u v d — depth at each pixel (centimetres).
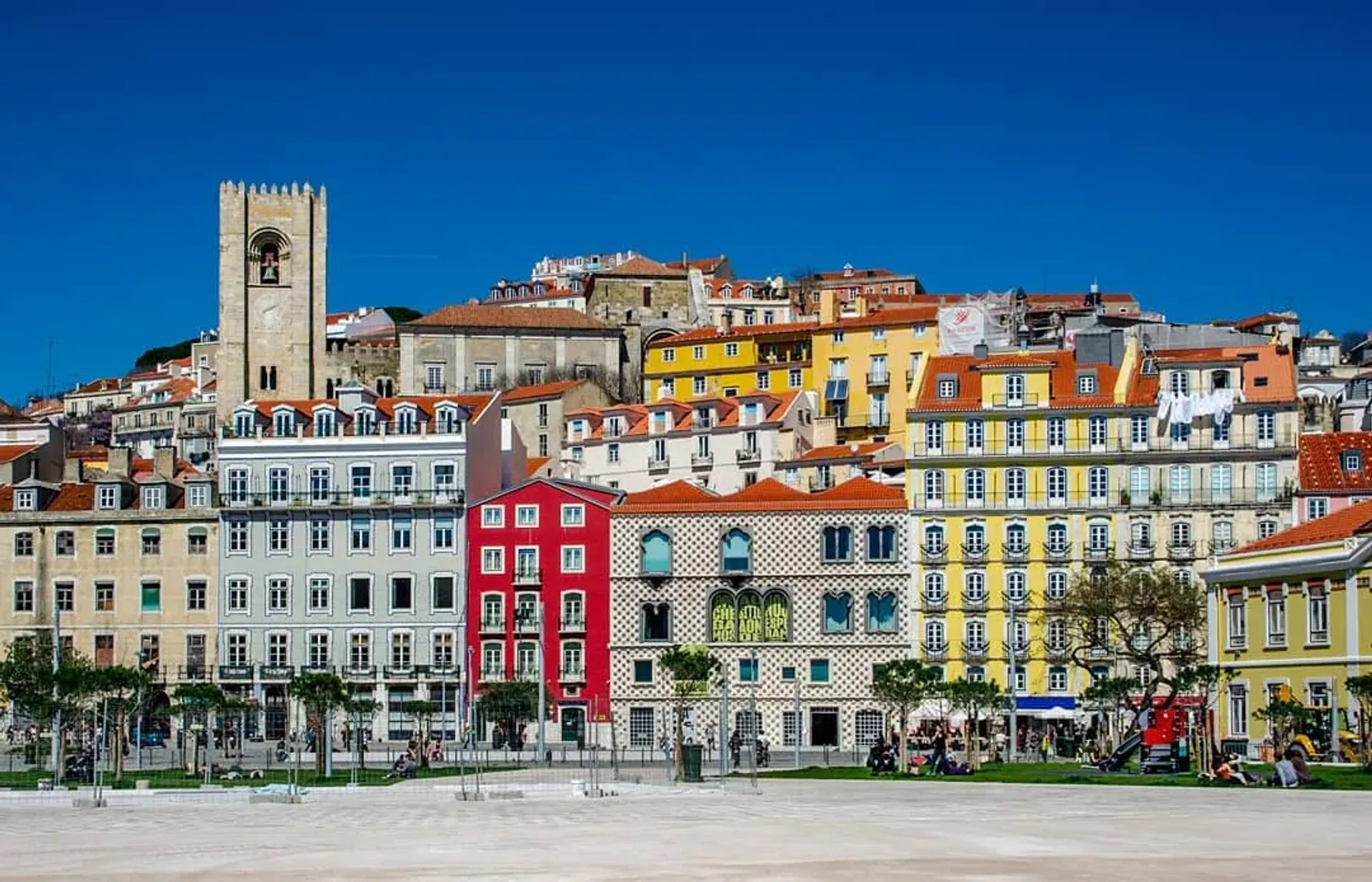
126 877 5281
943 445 15450
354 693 14938
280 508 16225
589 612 15788
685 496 15988
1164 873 5034
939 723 13988
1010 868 5200
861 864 5325
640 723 15600
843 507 15488
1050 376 15550
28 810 8412
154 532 16375
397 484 16212
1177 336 19488
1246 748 10494
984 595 15212
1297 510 14875
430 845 6088
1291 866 5197
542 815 7462
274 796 8938
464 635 15962
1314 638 11175
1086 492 15250
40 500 16625
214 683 15775
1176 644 14350
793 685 15362
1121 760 9862
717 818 7069
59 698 10756
